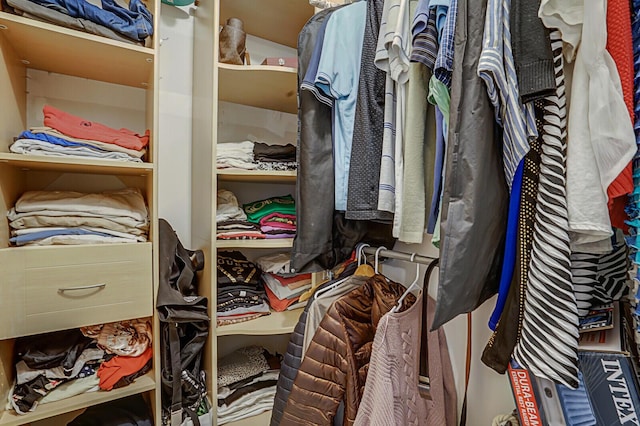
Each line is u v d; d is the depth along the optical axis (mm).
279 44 1728
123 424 1085
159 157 1449
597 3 537
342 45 1051
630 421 571
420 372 927
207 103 1283
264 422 1327
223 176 1354
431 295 1127
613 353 590
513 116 615
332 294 1104
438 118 824
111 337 1098
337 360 922
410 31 870
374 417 831
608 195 545
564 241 581
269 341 1687
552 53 583
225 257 1510
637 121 525
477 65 639
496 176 668
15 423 907
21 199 1014
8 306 896
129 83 1343
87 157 1028
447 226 652
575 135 572
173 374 1133
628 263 608
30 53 1066
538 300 601
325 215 1122
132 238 1106
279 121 1731
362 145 1009
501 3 616
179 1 1402
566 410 619
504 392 917
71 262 979
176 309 1134
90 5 996
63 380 1003
